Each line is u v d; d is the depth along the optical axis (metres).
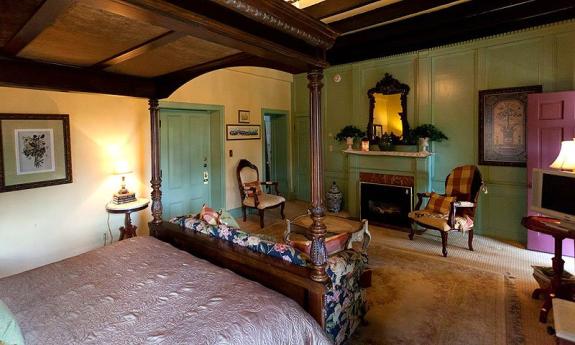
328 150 6.28
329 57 5.57
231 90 5.59
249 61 2.33
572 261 3.59
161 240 2.81
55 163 3.49
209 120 5.48
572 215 2.53
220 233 2.42
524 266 3.53
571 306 1.67
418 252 4.00
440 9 3.84
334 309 2.07
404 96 5.12
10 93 3.15
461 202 3.95
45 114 3.39
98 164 3.88
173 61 2.43
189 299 1.63
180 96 4.77
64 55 2.22
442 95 4.82
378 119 5.45
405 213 5.02
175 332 1.36
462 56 4.61
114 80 2.79
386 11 3.76
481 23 3.91
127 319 1.47
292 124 6.98
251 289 1.74
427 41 4.65
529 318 2.55
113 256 2.24
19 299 1.68
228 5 1.42
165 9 1.25
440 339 2.32
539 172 2.83
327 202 5.94
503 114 4.31
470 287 3.07
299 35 1.79
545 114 3.79
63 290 1.77
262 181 6.20
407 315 2.62
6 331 1.21
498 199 4.45
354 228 3.18
